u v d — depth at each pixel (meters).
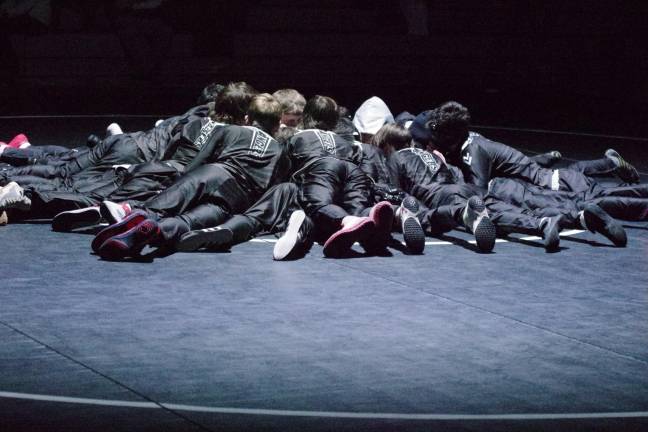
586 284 8.10
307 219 8.73
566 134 18.23
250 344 6.45
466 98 22.84
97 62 23.05
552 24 25.56
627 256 9.09
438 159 9.95
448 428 5.23
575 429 5.27
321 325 6.87
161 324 6.79
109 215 8.72
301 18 24.81
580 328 6.96
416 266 8.52
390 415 5.39
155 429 5.12
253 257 8.62
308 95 23.11
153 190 9.68
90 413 5.30
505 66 25.41
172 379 5.82
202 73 23.56
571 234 9.97
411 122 10.87
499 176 10.45
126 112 19.62
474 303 7.48
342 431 5.17
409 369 6.09
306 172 9.45
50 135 16.53
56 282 7.70
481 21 25.75
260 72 23.97
